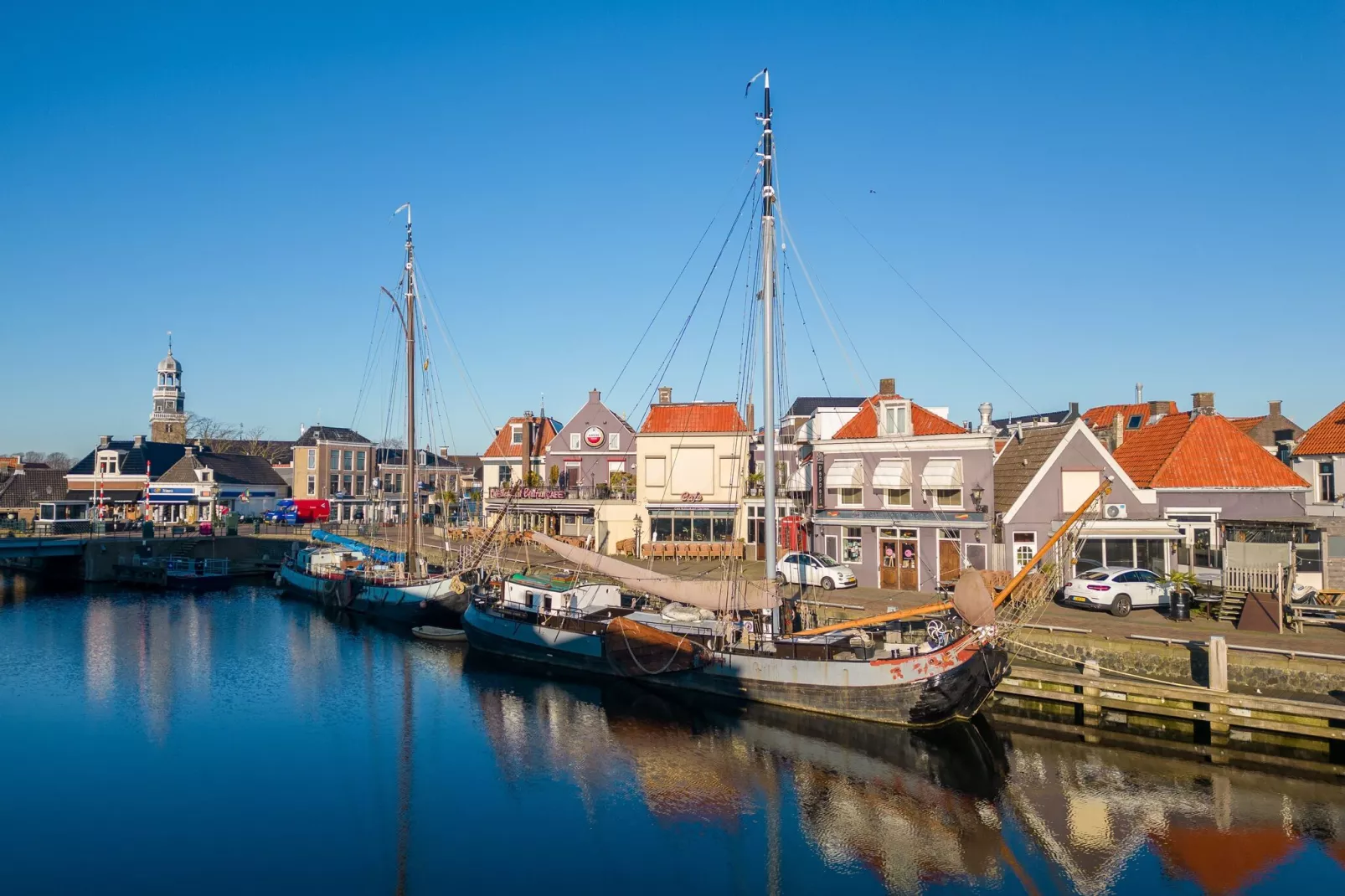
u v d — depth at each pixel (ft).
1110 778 70.64
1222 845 59.52
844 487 130.31
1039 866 57.98
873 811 66.64
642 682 101.76
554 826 65.31
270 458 395.14
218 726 88.58
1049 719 84.53
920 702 80.74
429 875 57.98
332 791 71.92
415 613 142.00
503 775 75.00
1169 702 78.13
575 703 96.07
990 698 87.86
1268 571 99.81
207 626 143.74
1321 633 88.33
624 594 119.55
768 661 89.86
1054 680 84.17
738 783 72.49
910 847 61.16
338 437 317.63
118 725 88.89
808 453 158.10
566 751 80.48
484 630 118.93
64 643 129.80
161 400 367.86
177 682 106.32
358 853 61.05
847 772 73.87
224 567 203.41
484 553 144.97
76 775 75.31
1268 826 61.72
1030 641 89.25
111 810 68.23
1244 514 117.60
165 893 55.57
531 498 182.09
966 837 62.34
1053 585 88.48
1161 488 120.67
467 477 370.73
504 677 107.55
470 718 90.33
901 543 126.52
